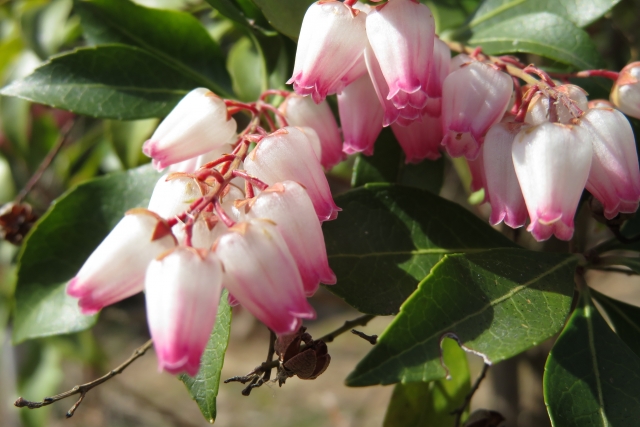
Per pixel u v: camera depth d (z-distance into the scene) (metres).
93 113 0.10
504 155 0.08
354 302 0.09
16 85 0.10
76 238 0.11
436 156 0.09
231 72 0.12
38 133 0.17
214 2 0.10
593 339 0.09
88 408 0.30
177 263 0.07
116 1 0.11
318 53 0.08
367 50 0.09
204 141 0.09
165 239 0.07
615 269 0.10
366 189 0.10
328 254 0.09
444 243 0.09
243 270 0.07
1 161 0.17
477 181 0.09
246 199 0.08
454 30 0.11
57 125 0.18
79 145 0.17
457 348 0.11
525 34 0.10
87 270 0.07
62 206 0.10
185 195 0.08
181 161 0.09
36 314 0.10
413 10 0.08
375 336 0.09
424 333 0.08
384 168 0.11
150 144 0.09
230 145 0.09
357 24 0.08
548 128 0.08
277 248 0.07
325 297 0.17
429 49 0.08
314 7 0.09
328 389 0.35
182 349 0.07
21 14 0.15
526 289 0.09
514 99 0.09
